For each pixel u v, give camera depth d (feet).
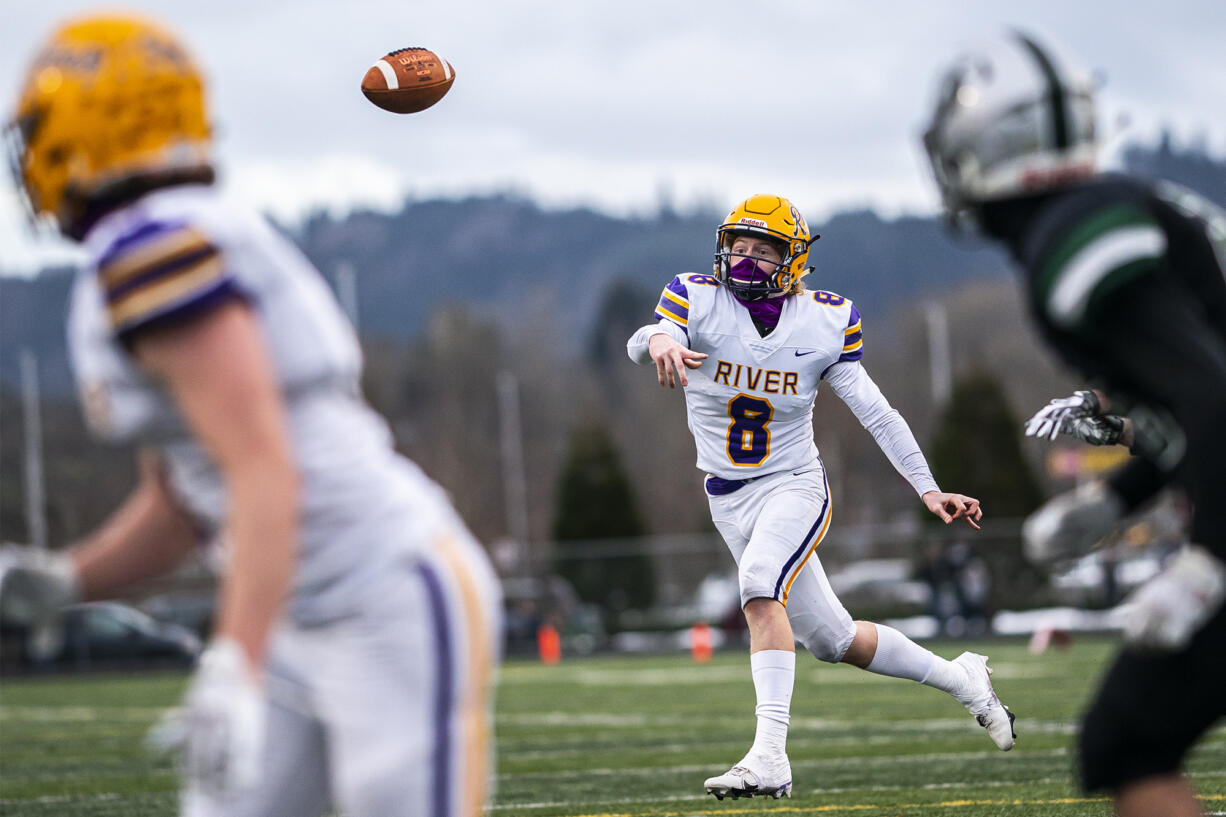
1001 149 30.32
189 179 26.50
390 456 28.78
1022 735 93.25
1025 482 377.09
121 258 24.25
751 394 65.51
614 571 299.38
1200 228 30.37
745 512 66.49
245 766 23.45
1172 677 29.76
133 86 25.96
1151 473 32.48
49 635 28.99
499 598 29.60
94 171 26.02
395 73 44.86
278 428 24.64
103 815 69.21
